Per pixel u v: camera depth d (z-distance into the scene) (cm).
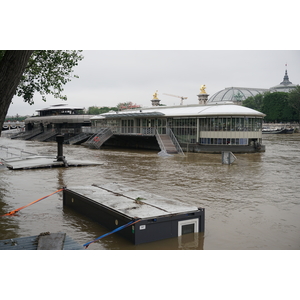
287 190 1825
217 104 4762
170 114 4678
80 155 4028
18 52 865
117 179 2167
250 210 1388
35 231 1078
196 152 4284
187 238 998
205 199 1589
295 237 1051
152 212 993
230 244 970
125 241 962
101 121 6769
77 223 1153
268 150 4659
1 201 1514
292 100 10512
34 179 2141
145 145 5178
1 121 886
